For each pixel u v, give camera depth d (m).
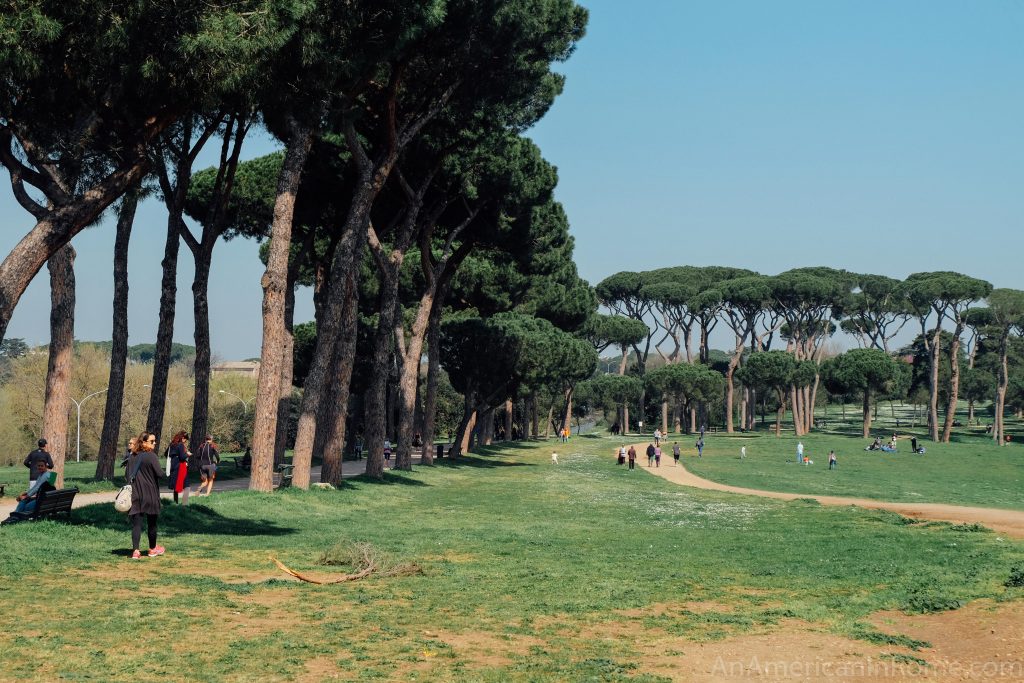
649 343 131.00
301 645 10.53
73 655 9.63
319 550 18.55
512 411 109.50
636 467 69.44
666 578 16.78
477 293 58.91
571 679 9.56
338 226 43.91
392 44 25.05
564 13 33.59
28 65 14.97
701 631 12.20
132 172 17.50
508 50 32.16
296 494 30.00
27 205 16.58
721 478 59.88
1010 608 13.09
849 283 127.19
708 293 122.88
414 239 46.50
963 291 110.62
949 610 13.45
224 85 17.56
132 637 10.52
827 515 32.72
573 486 46.00
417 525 25.70
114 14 15.77
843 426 147.75
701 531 26.59
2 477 37.38
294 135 29.12
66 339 29.20
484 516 29.56
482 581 15.76
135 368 87.31
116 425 33.25
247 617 11.95
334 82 23.59
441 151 39.22
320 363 32.31
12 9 14.81
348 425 76.69
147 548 17.20
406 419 47.88
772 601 14.66
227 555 17.17
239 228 46.38
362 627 11.69
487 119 37.75
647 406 147.12
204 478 28.27
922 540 23.73
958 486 61.03
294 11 18.03
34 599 12.16
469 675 9.57
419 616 12.52
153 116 17.91
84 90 16.70
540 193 45.25
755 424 154.00
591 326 103.62
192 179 43.47
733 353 128.12
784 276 122.38
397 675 9.50
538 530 25.45
